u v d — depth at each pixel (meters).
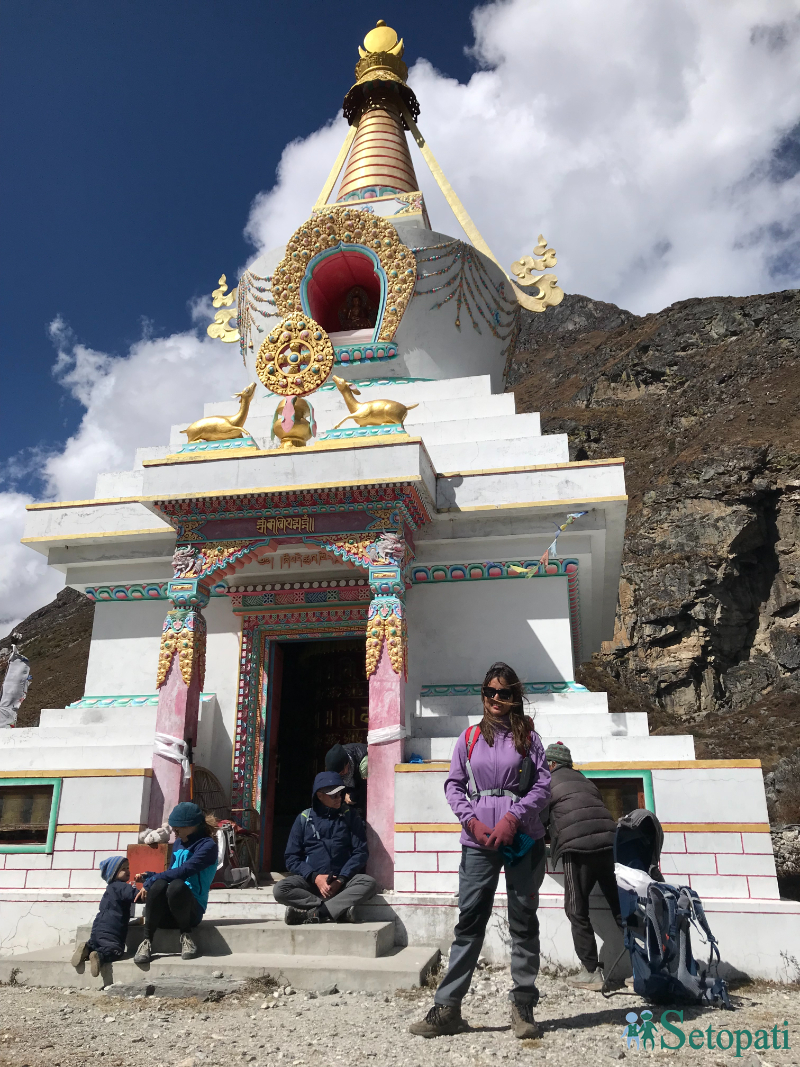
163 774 9.53
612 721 9.95
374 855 8.87
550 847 8.20
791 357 77.00
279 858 11.88
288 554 12.12
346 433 10.94
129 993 6.57
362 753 10.52
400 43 20.02
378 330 14.74
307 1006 6.16
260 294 16.08
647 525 60.69
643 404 87.25
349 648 12.85
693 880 8.08
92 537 12.09
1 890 9.20
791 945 7.47
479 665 11.33
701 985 6.10
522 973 5.17
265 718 11.83
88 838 9.29
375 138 19.12
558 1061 4.61
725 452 60.69
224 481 10.55
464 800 5.28
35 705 62.78
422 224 15.88
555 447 12.00
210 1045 5.08
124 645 12.50
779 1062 4.68
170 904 7.18
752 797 8.18
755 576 56.25
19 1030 5.52
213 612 12.47
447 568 11.68
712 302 90.69
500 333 16.39
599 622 16.52
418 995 6.47
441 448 12.34
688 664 52.81
